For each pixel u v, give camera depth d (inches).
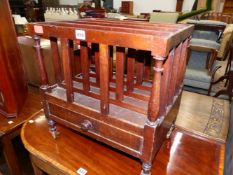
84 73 34.4
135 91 36.3
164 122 31.0
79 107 33.0
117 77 31.1
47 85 37.5
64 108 35.4
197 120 71.4
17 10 176.2
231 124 48.3
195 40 103.9
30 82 69.9
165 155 37.2
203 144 40.2
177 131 43.6
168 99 32.2
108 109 30.1
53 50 36.9
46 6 197.0
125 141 30.2
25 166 59.4
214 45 100.9
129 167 34.8
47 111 38.7
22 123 48.8
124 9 260.4
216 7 203.0
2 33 44.9
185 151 38.2
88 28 27.6
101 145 39.4
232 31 123.4
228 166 33.8
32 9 184.9
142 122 28.7
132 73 34.6
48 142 40.3
